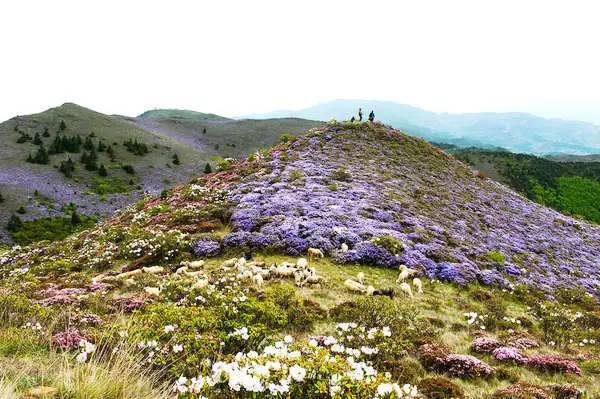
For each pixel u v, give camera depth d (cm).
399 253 2647
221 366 664
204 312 1227
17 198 8800
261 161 4816
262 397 647
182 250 2658
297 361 702
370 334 1309
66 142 12475
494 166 13762
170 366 897
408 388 698
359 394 654
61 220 8231
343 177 4162
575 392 1177
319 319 1608
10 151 11675
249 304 1418
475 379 1281
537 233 4178
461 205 4250
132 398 682
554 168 13650
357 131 6009
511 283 2669
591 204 10606
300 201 3350
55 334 1159
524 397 1125
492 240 3559
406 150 5659
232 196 3672
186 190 4322
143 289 2012
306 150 5125
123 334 1007
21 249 4062
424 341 1513
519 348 1609
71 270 2709
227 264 2362
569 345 1758
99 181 10788
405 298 2078
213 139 19088
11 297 1437
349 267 2472
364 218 3136
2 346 982
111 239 3203
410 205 3703
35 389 652
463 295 2327
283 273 2167
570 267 3475
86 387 662
